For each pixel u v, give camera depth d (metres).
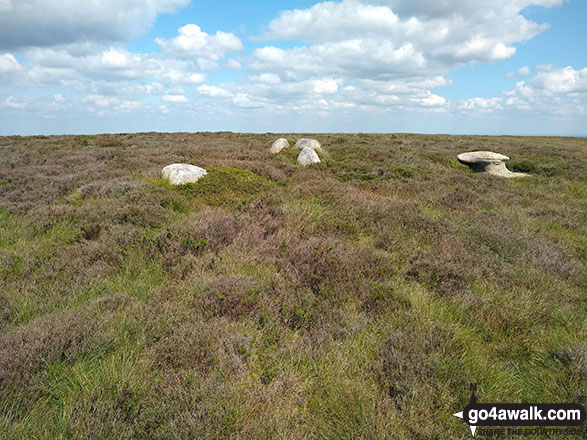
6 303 3.77
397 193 10.11
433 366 2.88
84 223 6.32
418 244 6.13
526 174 16.09
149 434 2.20
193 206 7.98
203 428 2.23
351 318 3.70
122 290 4.23
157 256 5.05
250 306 3.79
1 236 5.98
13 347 2.86
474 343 3.40
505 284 4.62
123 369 2.67
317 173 12.16
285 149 18.03
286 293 4.02
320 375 2.84
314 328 3.49
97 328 3.15
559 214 8.55
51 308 3.77
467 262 5.19
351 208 7.73
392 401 2.57
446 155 19.98
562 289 4.61
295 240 5.75
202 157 14.27
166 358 2.92
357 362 3.04
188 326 3.31
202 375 2.75
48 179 10.12
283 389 2.67
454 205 8.90
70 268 4.57
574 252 6.22
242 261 5.01
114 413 2.33
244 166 11.83
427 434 2.30
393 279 4.78
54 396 2.58
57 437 2.13
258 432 2.25
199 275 4.57
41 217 6.70
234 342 3.12
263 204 7.40
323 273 4.61
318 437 2.35
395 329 3.54
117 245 5.32
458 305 4.07
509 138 37.56
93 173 10.70
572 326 3.82
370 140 28.81
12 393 2.44
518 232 6.68
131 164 12.13
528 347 3.42
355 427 2.37
